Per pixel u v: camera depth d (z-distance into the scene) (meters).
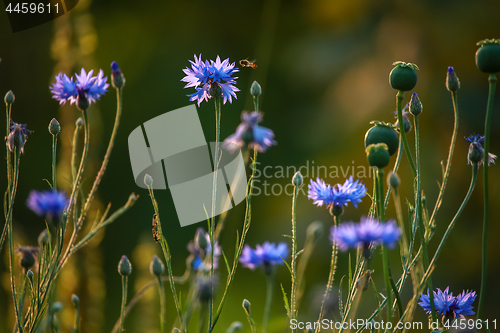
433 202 4.30
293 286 1.91
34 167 5.23
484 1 4.62
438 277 4.17
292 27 6.64
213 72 1.91
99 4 6.68
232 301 3.04
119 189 5.23
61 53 2.23
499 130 4.41
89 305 2.10
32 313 1.90
